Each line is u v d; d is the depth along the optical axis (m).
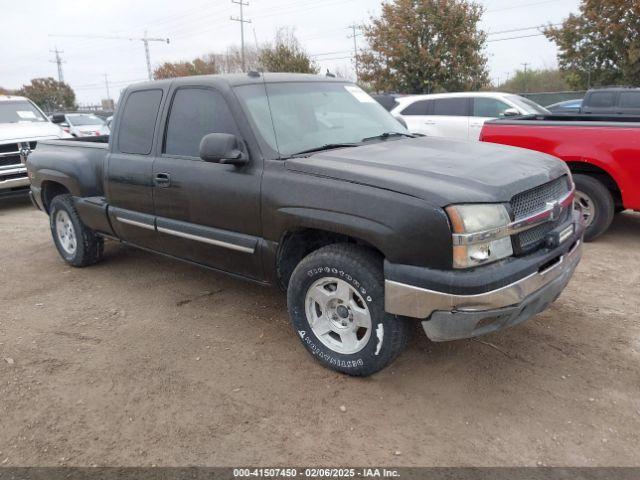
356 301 3.38
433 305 2.93
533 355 3.71
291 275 3.76
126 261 6.09
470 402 3.22
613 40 21.66
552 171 3.52
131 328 4.37
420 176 3.13
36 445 2.98
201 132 4.12
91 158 5.35
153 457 2.86
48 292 5.25
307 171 3.43
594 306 4.47
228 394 3.39
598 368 3.54
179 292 5.11
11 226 8.34
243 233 3.85
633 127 5.68
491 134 6.65
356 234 3.13
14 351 4.03
